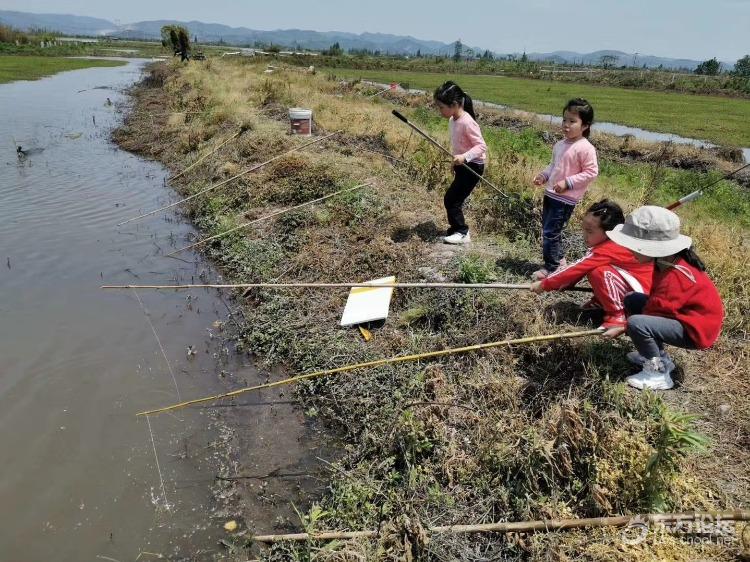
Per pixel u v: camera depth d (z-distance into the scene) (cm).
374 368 465
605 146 1603
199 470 392
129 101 2236
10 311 582
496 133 1545
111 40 12662
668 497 304
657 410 341
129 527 346
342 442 420
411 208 745
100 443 411
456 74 5338
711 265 562
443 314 507
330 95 1920
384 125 1284
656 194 985
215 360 521
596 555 278
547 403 382
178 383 484
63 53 5503
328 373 456
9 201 940
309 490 377
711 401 374
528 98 3044
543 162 1116
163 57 5978
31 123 1659
